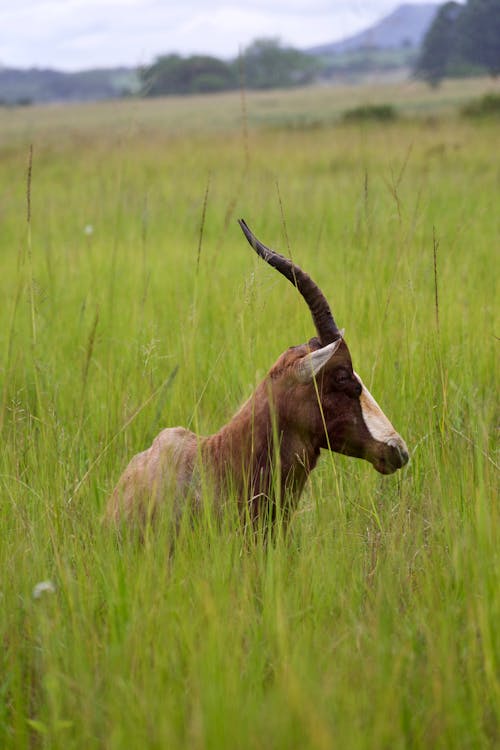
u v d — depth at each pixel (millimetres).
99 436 23656
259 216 48094
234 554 16578
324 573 16562
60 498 18859
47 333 31609
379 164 74250
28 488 20000
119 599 15008
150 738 12398
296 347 18188
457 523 18188
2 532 18484
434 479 19844
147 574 15742
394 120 123000
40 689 14695
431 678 13469
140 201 57875
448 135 96188
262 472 17938
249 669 13656
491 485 19312
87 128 163375
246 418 18156
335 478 19859
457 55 149875
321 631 14703
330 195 56438
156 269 39781
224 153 91000
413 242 38438
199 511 17828
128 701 12938
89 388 26641
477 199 52844
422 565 17531
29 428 23172
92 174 81312
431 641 13945
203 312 31766
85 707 13070
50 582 15492
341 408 17641
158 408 23312
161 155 92375
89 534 17984
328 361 17516
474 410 23625
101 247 45875
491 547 15977
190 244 46594
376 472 22047
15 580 16609
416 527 18609
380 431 17531
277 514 17047
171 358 27984
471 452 21031
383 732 12211
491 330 28984
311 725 11422
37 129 171500
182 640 14391
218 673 12969
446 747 12438
